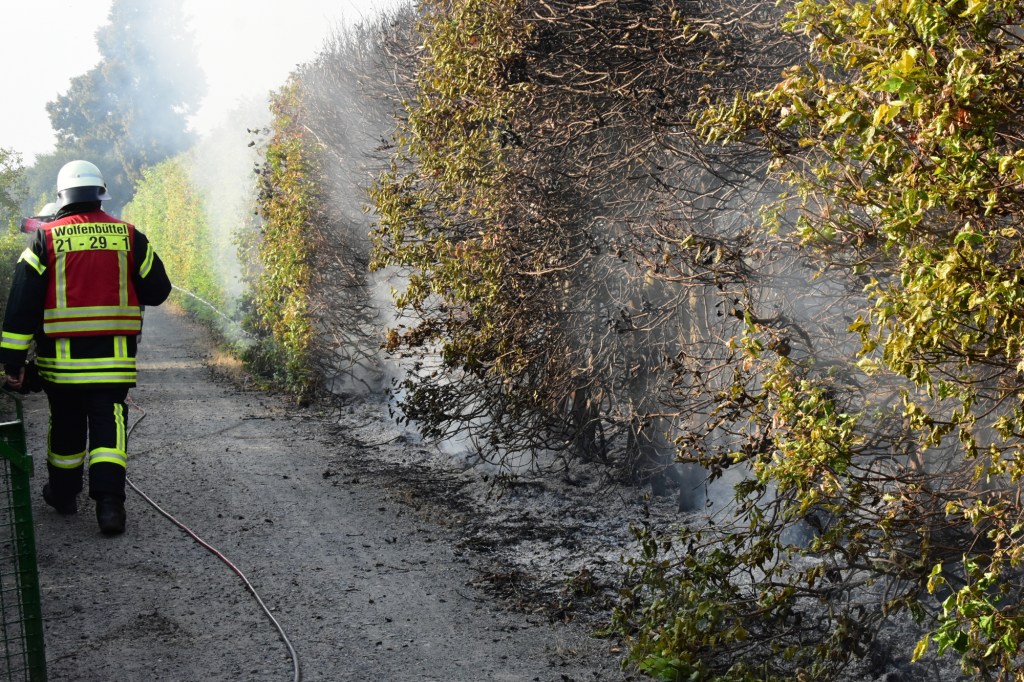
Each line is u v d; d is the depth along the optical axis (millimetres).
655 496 6848
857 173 3256
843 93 3031
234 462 8023
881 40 2908
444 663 4305
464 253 6656
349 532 6215
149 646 4410
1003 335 2877
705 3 5414
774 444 3789
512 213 6586
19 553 3627
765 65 5203
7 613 4523
